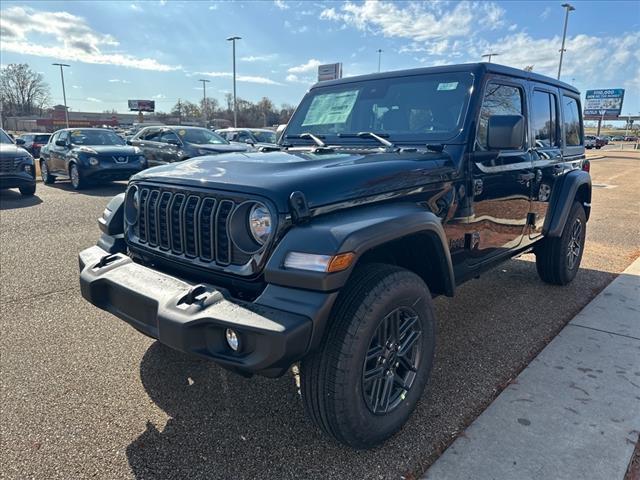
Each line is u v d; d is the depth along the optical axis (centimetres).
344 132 369
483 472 225
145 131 1391
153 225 276
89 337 368
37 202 1025
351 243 205
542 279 500
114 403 283
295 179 225
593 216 955
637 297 461
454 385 303
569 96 474
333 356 216
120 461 235
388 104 351
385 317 230
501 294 473
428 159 290
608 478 222
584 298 462
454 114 318
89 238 688
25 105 8662
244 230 224
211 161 279
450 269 276
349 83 386
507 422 262
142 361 332
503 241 369
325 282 198
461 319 411
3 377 309
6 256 589
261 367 196
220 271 233
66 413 273
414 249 271
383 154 294
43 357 336
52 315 409
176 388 300
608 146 6172
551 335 378
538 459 234
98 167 1195
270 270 208
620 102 6397
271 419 270
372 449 243
